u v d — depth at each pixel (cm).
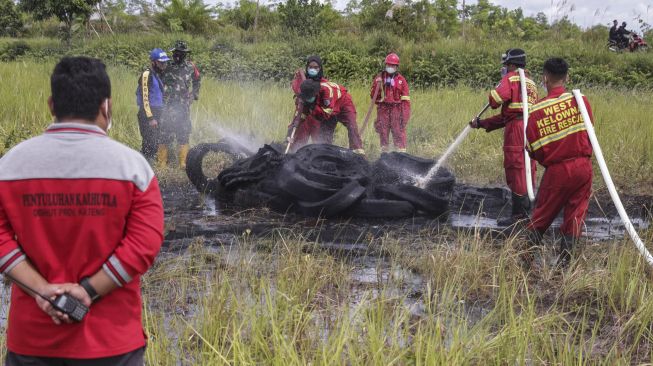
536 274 545
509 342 383
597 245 612
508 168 737
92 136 237
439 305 448
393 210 729
